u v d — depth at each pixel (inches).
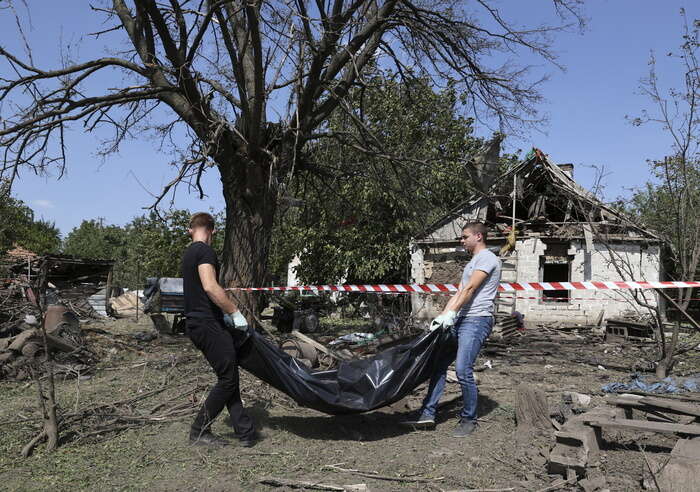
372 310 684.7
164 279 447.2
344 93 420.5
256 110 356.8
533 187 684.7
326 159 485.1
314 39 368.5
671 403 164.2
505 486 128.3
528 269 652.1
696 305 551.2
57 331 314.5
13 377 255.3
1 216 439.2
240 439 156.4
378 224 708.0
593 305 626.2
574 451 136.6
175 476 134.7
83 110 359.6
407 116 549.3
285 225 783.1
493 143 478.9
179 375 264.4
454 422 186.7
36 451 152.1
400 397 168.4
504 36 410.3
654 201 597.9
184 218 954.1
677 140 308.0
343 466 142.3
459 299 168.9
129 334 448.5
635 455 145.9
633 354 381.7
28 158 363.3
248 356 158.6
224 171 390.0
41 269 608.4
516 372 300.2
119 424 175.5
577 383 267.3
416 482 131.3
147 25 370.0
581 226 628.4
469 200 667.4
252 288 350.9
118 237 2405.3
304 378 161.3
